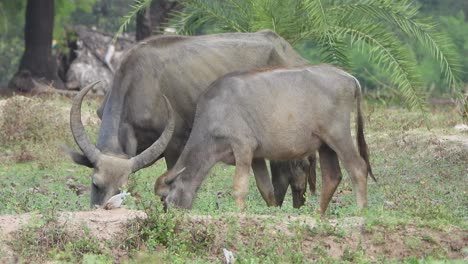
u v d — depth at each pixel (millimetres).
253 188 38656
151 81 32219
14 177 41500
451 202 32938
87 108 57938
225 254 24391
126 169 30359
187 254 24969
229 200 34281
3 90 78688
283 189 33656
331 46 47969
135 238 25484
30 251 24562
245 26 49656
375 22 46719
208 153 29797
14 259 23578
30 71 79250
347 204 33875
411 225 27234
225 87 29938
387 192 35562
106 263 23891
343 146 30141
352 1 46562
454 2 101562
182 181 29969
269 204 31516
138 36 79312
